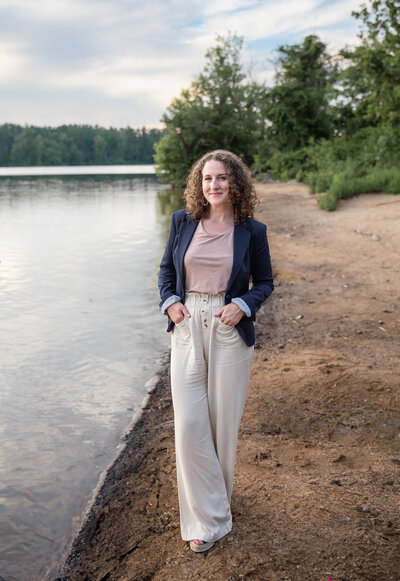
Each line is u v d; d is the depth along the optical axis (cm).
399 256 1073
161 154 4709
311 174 3216
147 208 2659
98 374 539
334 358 534
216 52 4606
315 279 912
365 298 773
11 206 2862
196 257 251
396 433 380
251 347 259
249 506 293
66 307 813
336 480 315
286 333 626
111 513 309
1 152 17562
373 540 259
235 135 4791
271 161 4350
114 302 841
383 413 411
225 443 262
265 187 3441
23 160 17325
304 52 4212
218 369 249
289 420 405
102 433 412
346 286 851
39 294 902
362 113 3475
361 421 400
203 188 253
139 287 945
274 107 4203
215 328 247
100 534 291
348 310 712
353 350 556
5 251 1381
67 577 262
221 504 264
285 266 1029
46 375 538
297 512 285
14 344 638
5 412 452
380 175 2194
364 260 1059
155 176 7706
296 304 752
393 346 564
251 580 238
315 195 2594
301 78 4234
